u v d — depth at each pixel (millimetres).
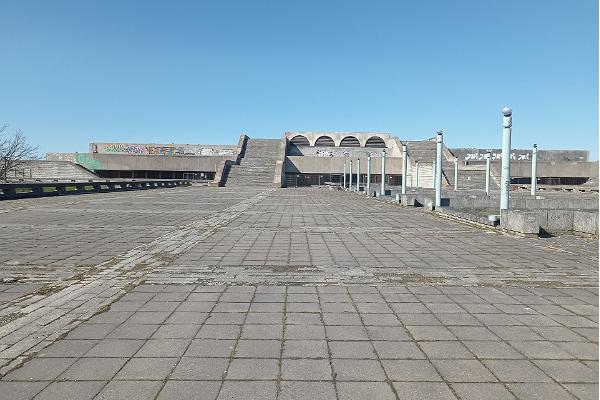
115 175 66562
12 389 3029
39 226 12203
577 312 4801
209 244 9305
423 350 3746
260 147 70938
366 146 78688
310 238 10289
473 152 72188
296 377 3230
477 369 3391
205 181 60781
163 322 4391
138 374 3266
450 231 11648
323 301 5141
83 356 3576
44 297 5258
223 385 3102
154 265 7121
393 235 10867
